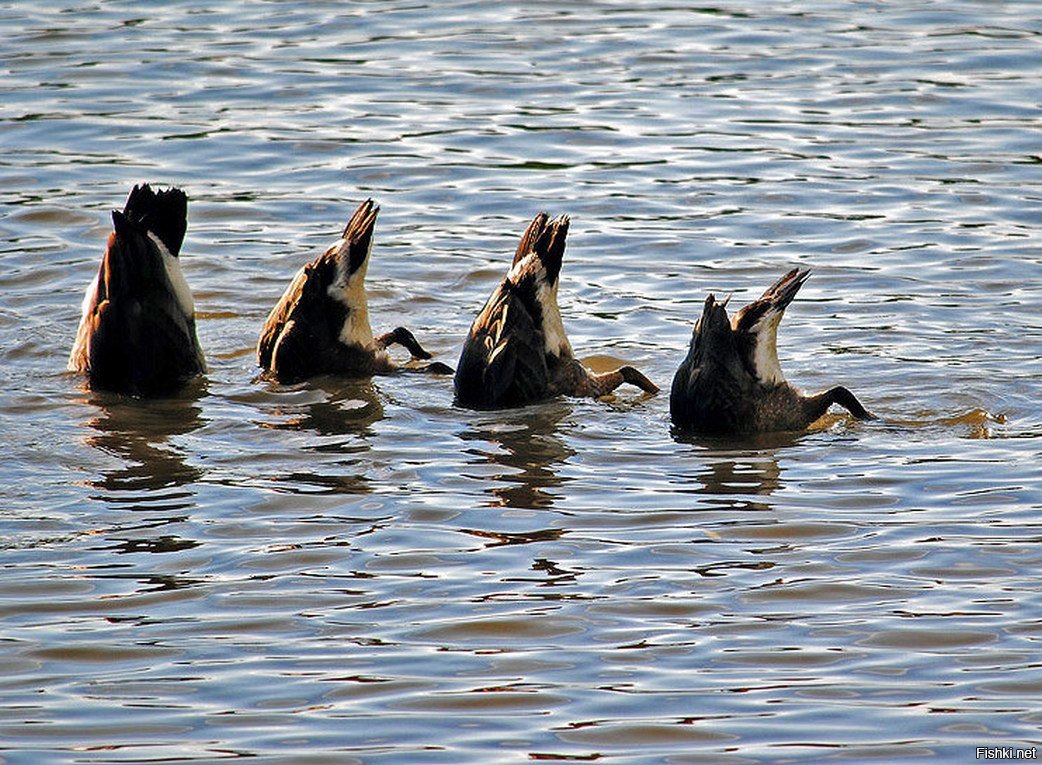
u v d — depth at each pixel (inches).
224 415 1382.9
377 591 1026.1
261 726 861.8
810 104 2181.3
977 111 2144.4
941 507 1145.4
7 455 1279.5
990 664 917.2
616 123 2119.8
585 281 1675.7
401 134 2095.2
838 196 1877.5
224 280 1700.3
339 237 1801.2
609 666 925.2
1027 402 1364.4
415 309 1635.1
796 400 1339.8
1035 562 1046.4
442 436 1328.7
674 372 1472.7
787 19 2566.4
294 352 1471.5
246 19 2598.4
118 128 2108.8
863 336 1525.6
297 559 1076.5
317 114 2162.9
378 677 916.0
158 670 927.0
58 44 2445.9
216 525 1137.4
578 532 1117.1
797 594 1013.8
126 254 1425.9
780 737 844.6
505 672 919.7
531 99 2214.6
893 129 2087.8
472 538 1109.1
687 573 1045.8
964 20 2546.8
